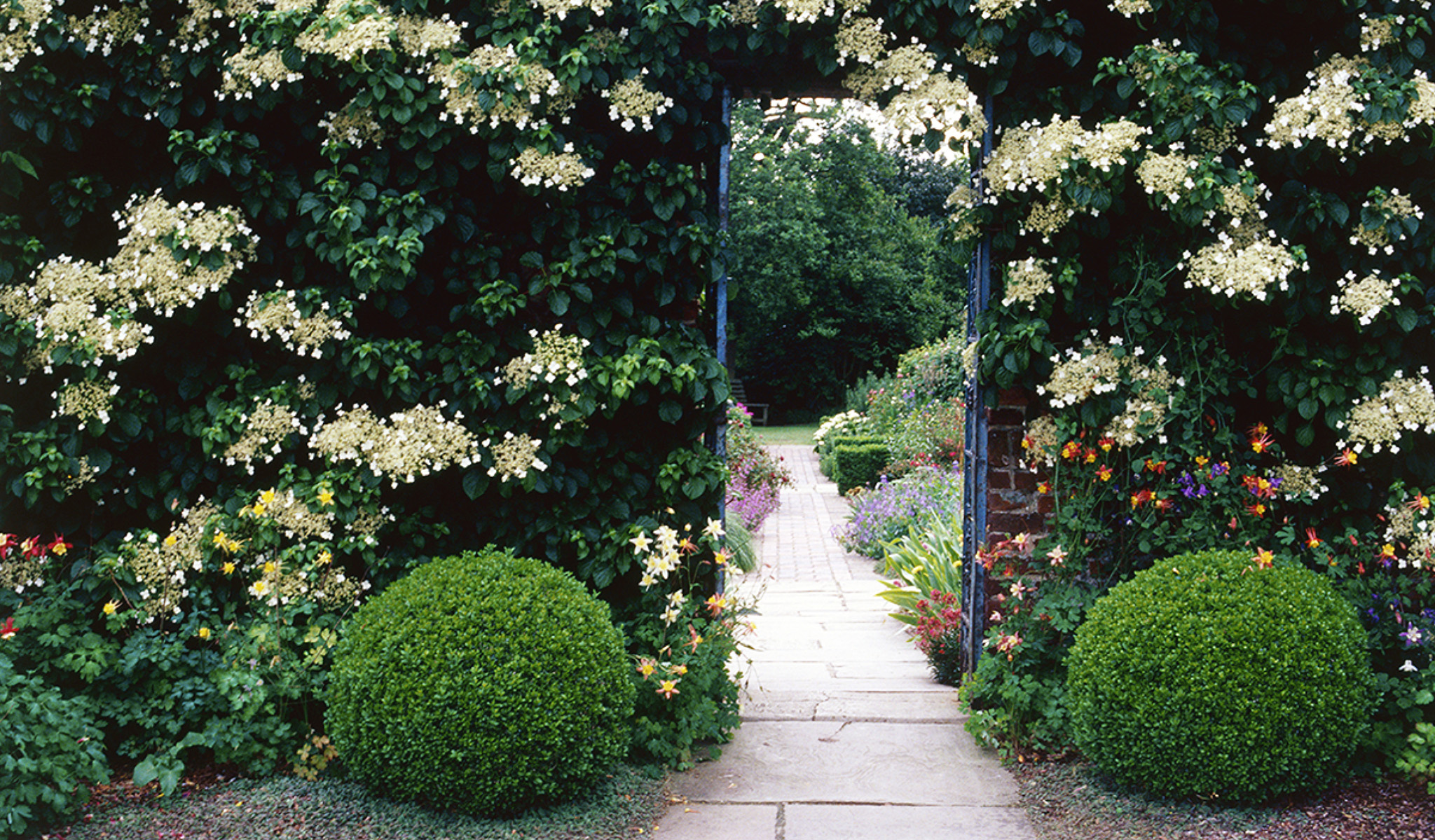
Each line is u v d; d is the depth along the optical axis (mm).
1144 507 3457
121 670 3121
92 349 3242
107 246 3611
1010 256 3645
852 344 29469
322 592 3348
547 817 2830
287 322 3342
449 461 3377
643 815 2893
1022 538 3479
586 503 3512
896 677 4473
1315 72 3375
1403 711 3051
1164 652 2797
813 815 2918
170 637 3299
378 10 3211
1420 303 3420
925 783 3148
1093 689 2953
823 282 28469
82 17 3412
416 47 3277
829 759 3359
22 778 2586
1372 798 2883
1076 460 3547
